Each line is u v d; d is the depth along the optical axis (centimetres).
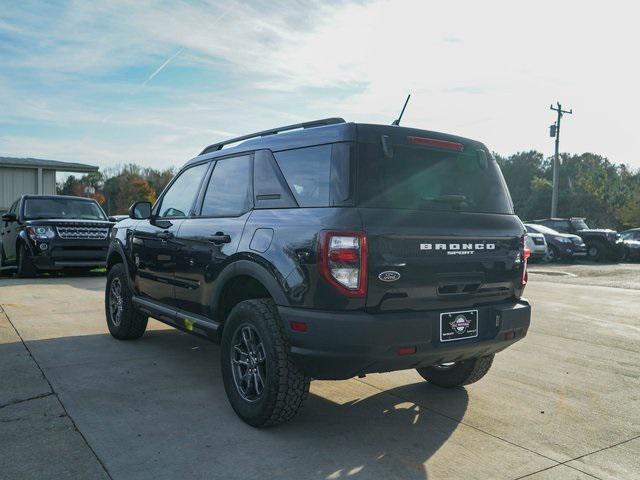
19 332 623
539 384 477
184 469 304
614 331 703
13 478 289
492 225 377
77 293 922
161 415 382
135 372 479
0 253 1352
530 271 1664
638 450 345
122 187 6141
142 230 537
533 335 678
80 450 324
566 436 364
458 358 357
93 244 1127
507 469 315
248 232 377
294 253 332
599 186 4875
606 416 402
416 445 344
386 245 321
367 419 387
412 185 349
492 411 408
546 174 6731
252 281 395
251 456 322
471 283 359
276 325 348
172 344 582
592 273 1595
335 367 322
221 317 415
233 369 380
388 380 482
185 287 455
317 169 348
